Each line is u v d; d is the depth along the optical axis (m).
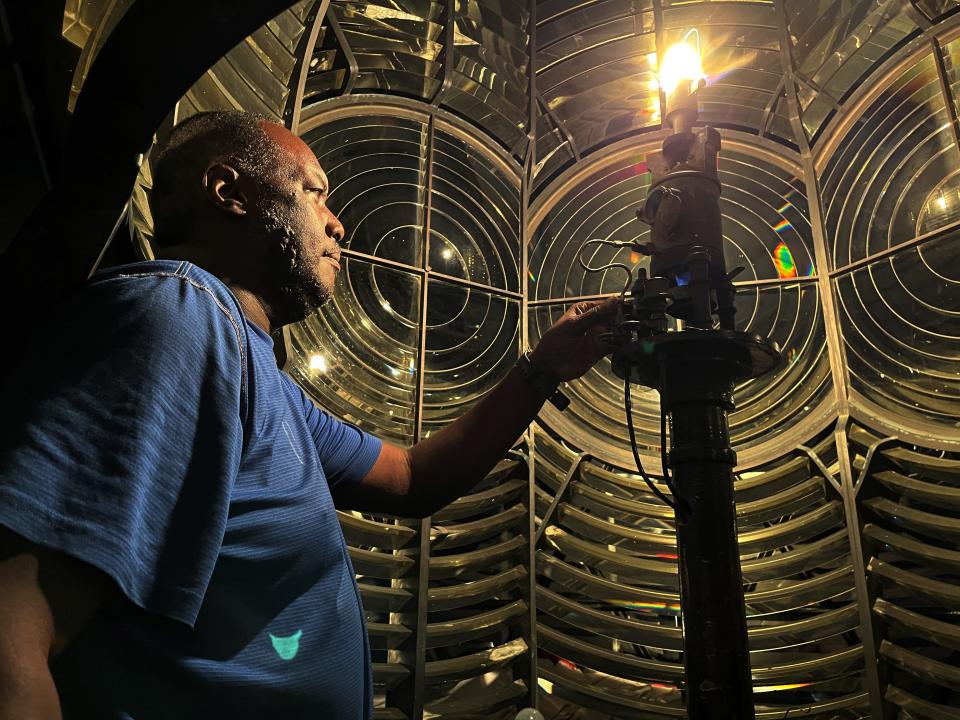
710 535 1.27
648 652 2.54
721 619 1.23
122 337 0.56
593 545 2.53
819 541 2.43
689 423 1.32
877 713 2.21
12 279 0.62
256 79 2.19
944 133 2.53
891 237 2.59
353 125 2.62
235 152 0.82
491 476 2.53
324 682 0.66
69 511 0.49
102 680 0.55
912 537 2.38
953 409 2.39
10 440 0.51
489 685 2.38
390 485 1.08
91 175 0.62
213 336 0.62
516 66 2.82
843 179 2.73
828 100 2.76
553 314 2.85
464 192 2.79
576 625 2.45
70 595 0.49
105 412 0.53
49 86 1.13
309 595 0.67
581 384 2.74
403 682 2.25
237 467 0.60
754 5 2.71
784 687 2.35
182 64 0.59
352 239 2.54
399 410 2.49
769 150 2.89
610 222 2.94
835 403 2.55
